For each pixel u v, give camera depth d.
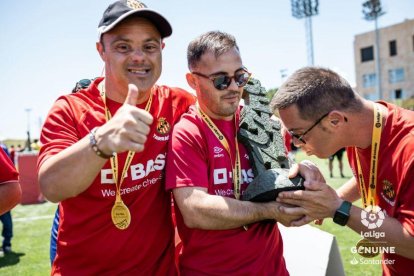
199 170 1.92
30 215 9.87
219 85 1.96
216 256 1.93
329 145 2.00
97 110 2.03
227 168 2.03
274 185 1.87
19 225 8.55
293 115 1.98
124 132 1.44
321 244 3.13
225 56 1.95
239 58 2.00
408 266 1.96
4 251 6.22
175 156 1.96
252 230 1.98
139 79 1.98
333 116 1.90
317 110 1.92
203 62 1.98
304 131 1.99
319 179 1.94
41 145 1.84
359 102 1.93
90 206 1.97
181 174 1.92
